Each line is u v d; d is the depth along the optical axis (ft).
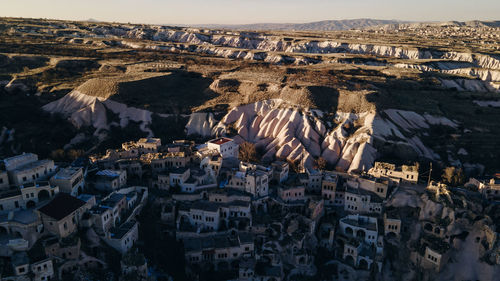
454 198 305.73
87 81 585.63
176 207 299.99
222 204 296.10
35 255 217.36
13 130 475.72
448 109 566.77
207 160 339.98
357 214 307.17
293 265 276.82
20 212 240.53
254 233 286.66
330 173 358.23
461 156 460.55
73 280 222.28
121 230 256.73
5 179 253.44
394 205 311.47
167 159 338.34
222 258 268.21
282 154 459.32
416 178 334.65
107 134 496.64
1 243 218.18
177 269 260.21
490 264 270.67
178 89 618.85
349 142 458.91
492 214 302.25
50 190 254.68
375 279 277.44
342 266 283.59
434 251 273.13
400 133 472.85
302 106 521.24
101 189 292.81
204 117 527.40
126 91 557.74
